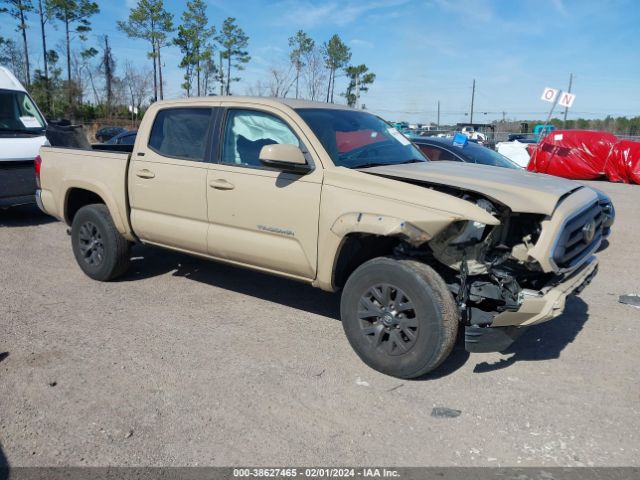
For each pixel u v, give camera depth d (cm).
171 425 349
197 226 518
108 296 582
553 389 399
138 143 563
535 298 382
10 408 364
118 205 574
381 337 412
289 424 352
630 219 1098
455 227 380
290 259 457
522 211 374
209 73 4622
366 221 398
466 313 398
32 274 654
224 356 446
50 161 648
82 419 353
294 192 445
